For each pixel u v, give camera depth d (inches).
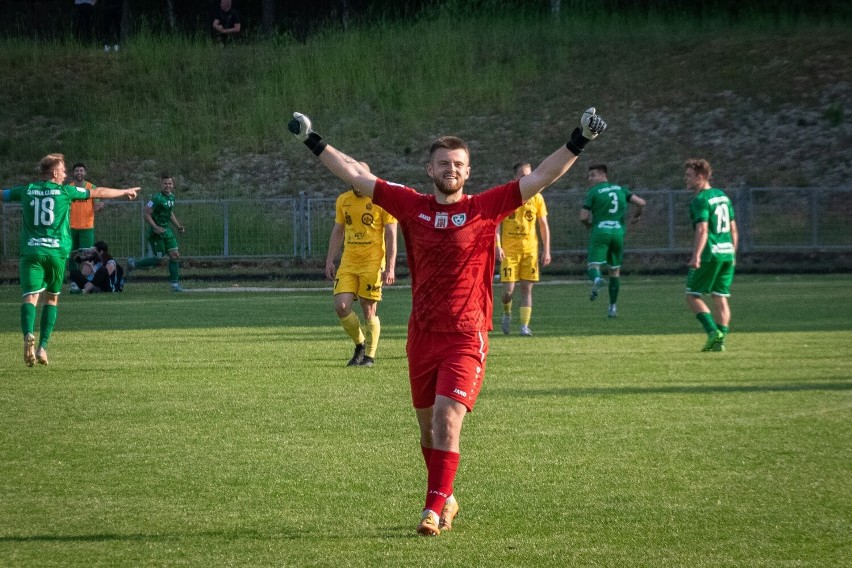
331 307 1668.3
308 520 458.0
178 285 2070.6
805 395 781.3
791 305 1624.0
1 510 472.1
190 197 2805.1
